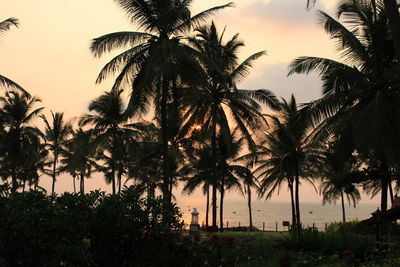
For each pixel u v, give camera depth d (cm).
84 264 874
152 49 2033
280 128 3259
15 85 2136
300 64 1917
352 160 2689
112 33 2044
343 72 1831
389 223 2298
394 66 1769
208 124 2838
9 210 841
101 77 2084
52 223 838
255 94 2802
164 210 1069
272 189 4009
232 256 1338
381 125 1583
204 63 2066
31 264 815
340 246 1430
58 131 5359
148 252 1059
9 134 4112
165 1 2030
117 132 3984
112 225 970
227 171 4272
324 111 1902
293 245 1538
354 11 1895
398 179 3100
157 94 2138
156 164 5012
